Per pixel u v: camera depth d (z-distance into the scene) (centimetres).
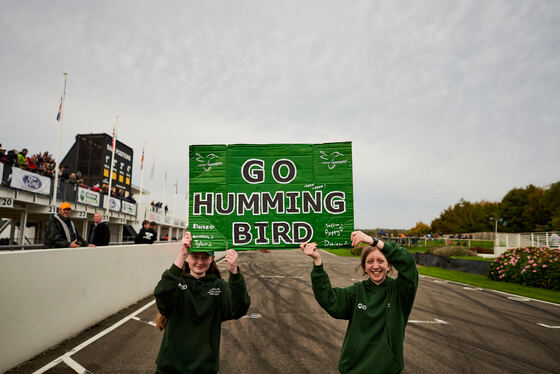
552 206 4472
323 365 407
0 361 352
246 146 278
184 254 229
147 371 373
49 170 1800
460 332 569
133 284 728
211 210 271
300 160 277
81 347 446
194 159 277
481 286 1188
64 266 471
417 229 7750
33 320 405
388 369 211
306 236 269
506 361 434
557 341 529
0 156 1418
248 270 1503
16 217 2283
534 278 1187
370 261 235
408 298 226
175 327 224
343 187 274
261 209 272
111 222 2755
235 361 418
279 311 692
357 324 228
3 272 356
